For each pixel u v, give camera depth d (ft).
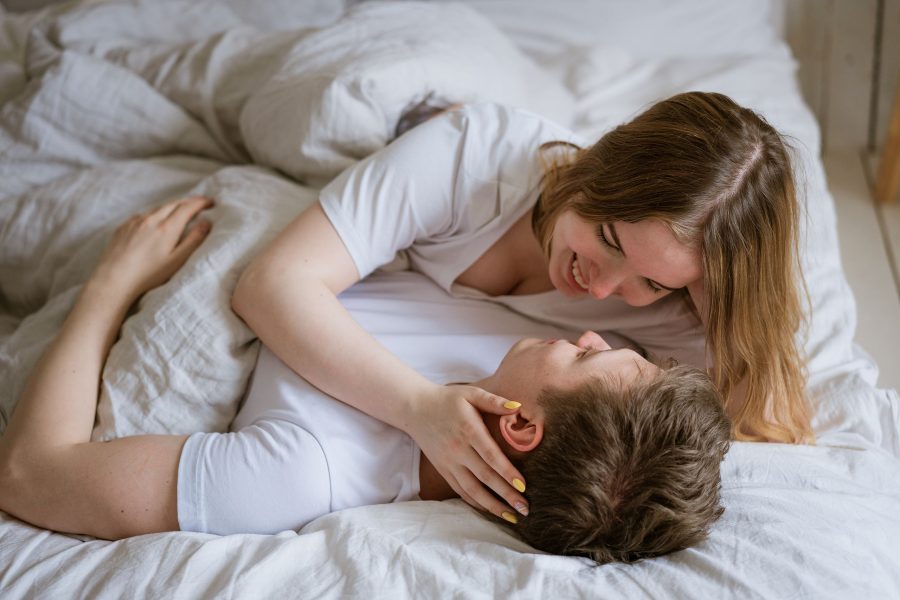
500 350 3.58
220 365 3.30
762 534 2.72
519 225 3.65
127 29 5.33
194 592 2.58
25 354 3.51
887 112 7.41
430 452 2.99
